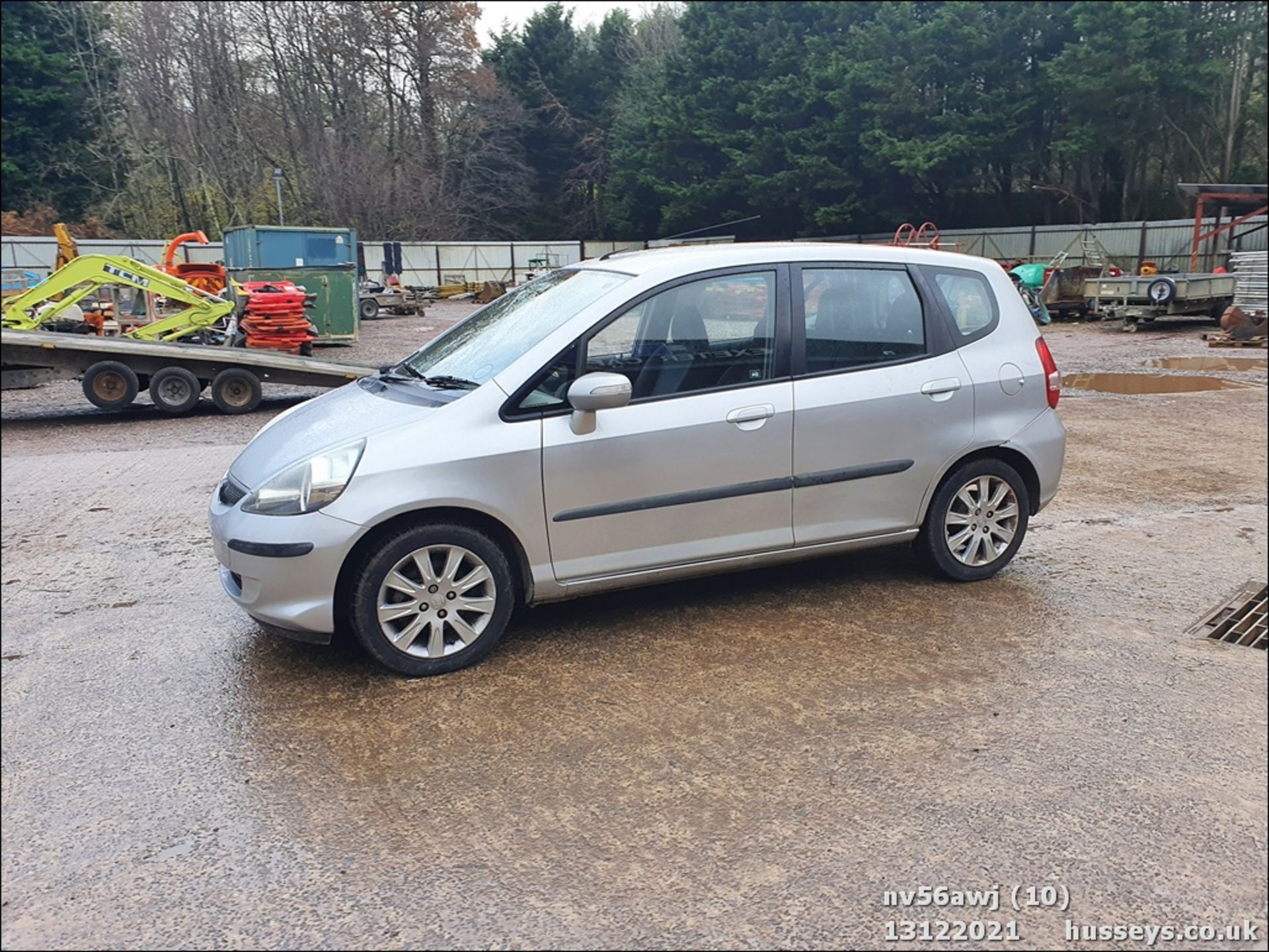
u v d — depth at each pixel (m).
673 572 4.16
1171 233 29.45
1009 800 2.92
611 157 49.47
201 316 15.67
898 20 35.78
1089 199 37.81
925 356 4.57
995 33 34.62
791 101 39.03
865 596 4.68
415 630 3.76
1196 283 20.61
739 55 41.47
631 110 48.41
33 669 3.95
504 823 2.82
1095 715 3.46
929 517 4.70
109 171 42.47
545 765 3.14
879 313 4.51
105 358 11.54
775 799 2.93
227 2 43.22
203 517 6.43
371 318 29.19
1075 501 6.64
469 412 3.78
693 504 4.10
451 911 2.45
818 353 4.34
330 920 2.42
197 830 2.81
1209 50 32.22
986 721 3.41
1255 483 7.16
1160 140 34.81
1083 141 32.66
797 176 38.38
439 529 3.73
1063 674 3.80
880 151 35.75
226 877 2.60
